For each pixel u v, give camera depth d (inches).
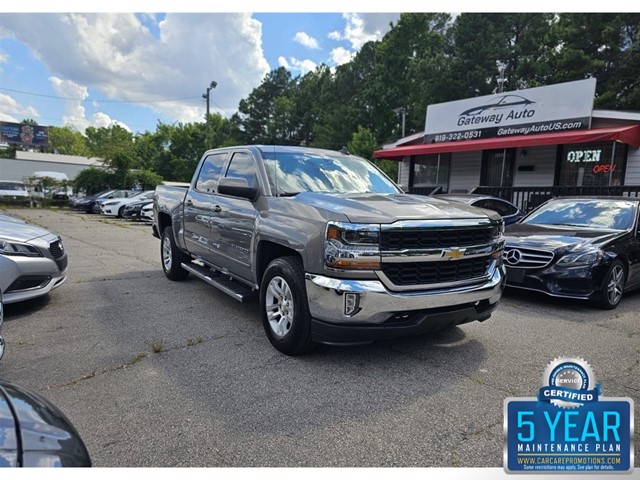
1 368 139.4
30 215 939.3
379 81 1546.5
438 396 125.0
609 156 463.5
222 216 197.8
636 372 143.3
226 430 106.3
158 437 103.0
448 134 590.9
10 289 186.4
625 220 251.8
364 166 209.5
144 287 255.8
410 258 135.0
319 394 125.0
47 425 68.1
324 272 135.0
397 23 1534.2
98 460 94.3
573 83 462.0
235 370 140.0
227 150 218.5
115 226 713.6
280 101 2432.3
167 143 2800.2
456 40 1306.6
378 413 115.4
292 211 152.2
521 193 515.8
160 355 151.6
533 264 226.2
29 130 2564.0
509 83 1206.3
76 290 246.5
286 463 94.6
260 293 164.1
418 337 173.8
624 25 1029.8
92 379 132.6
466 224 144.8
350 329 132.5
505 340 172.1
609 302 219.9
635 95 943.7
